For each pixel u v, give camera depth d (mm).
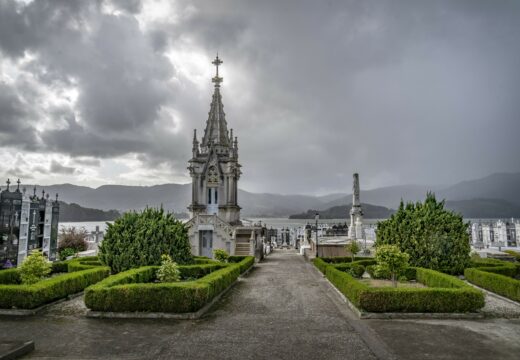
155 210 25828
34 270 18391
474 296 14812
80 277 19031
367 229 54625
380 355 10555
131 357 10477
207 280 17031
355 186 47125
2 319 14602
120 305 14914
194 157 50375
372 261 26938
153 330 13102
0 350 10266
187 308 14797
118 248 23156
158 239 23531
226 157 50812
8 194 27672
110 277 17547
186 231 25938
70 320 14445
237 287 22062
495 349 11016
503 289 18109
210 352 10828
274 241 73500
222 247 39469
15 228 28094
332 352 10805
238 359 10281
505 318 14703
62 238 39469
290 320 14391
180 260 24156
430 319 14547
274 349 11078
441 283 18250
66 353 10812
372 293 14875
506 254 34469
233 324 13828
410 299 14844
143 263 22859
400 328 13266
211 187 49812
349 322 14102
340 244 39031
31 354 10734
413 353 10703
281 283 23625
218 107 53156
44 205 32531
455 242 23281
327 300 18219
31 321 14305
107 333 12766
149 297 14898
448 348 11117
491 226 58406
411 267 22656
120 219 24375
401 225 24188
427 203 24906
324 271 26234
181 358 10375
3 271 19422
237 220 49812
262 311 15898
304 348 11156
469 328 13227
